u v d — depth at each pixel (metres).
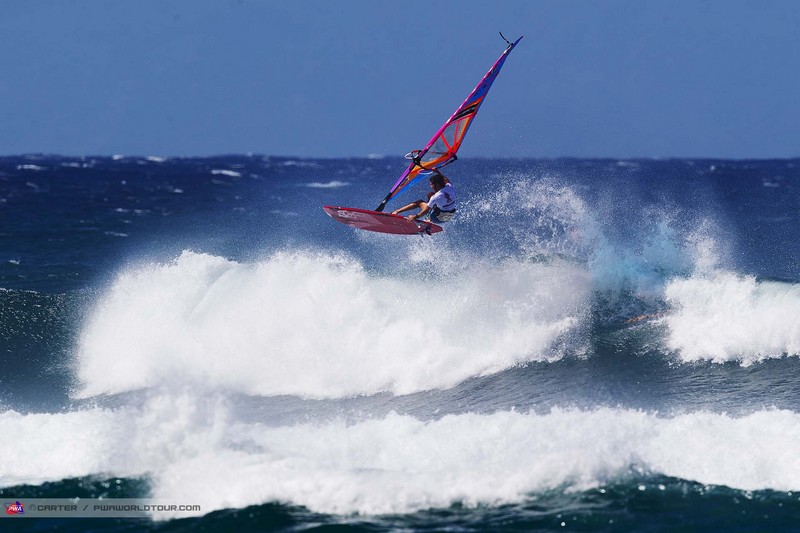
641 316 52.34
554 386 45.09
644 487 30.42
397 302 53.53
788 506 28.86
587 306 53.72
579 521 28.48
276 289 55.06
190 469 33.22
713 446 32.59
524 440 34.12
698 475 31.11
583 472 31.39
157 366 50.75
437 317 52.06
